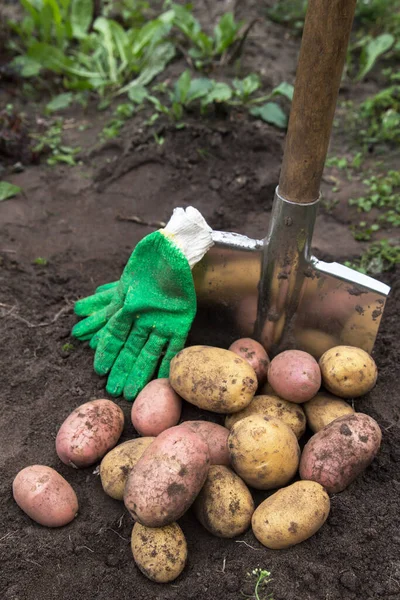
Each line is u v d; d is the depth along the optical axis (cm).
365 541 72
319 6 68
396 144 128
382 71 152
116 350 87
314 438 75
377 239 109
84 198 118
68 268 105
